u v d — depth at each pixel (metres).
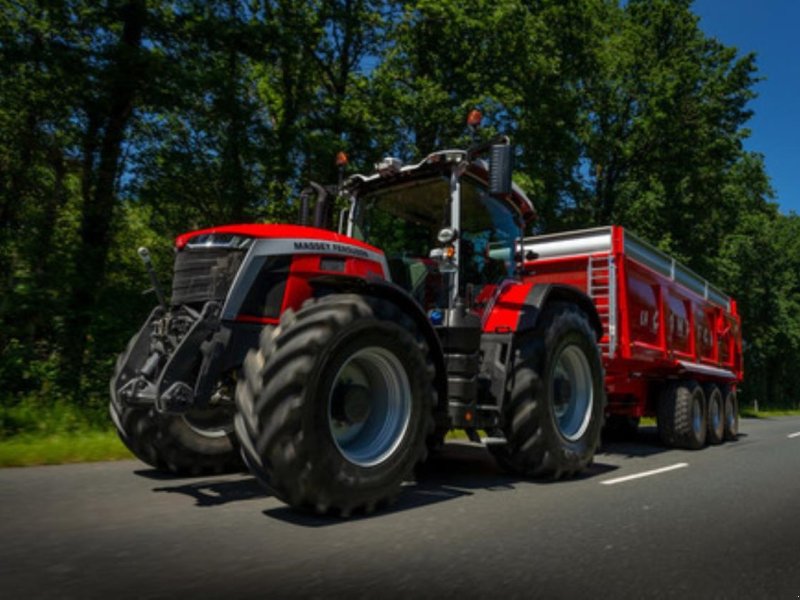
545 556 2.76
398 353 3.68
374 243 5.45
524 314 4.94
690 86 22.12
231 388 4.23
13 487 3.88
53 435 6.09
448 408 4.19
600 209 23.09
